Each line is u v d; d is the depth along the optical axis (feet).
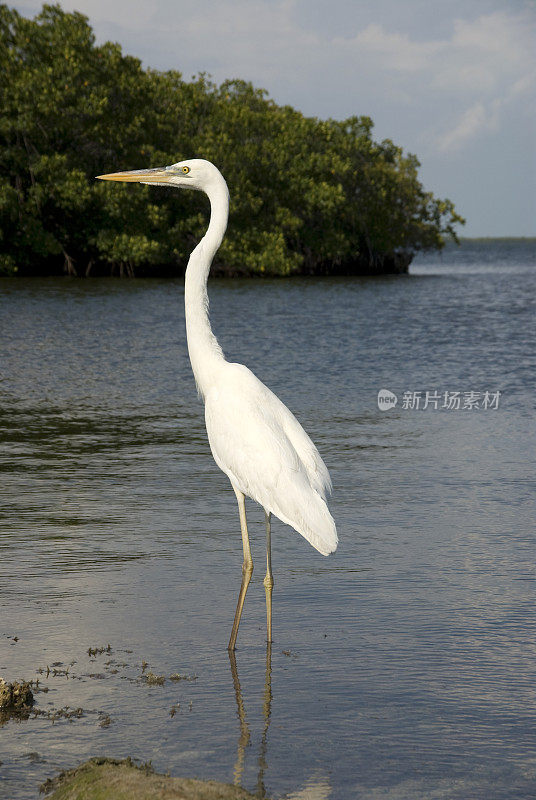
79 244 227.81
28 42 214.07
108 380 71.15
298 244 268.00
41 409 58.80
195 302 25.96
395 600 26.68
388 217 294.25
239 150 240.53
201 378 25.61
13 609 25.38
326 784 17.08
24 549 30.66
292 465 22.66
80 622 24.62
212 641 23.73
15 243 208.85
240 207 231.71
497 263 501.97
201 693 20.79
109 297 158.61
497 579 28.48
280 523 34.91
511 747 18.51
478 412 59.98
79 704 20.12
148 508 36.32
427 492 39.37
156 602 26.23
